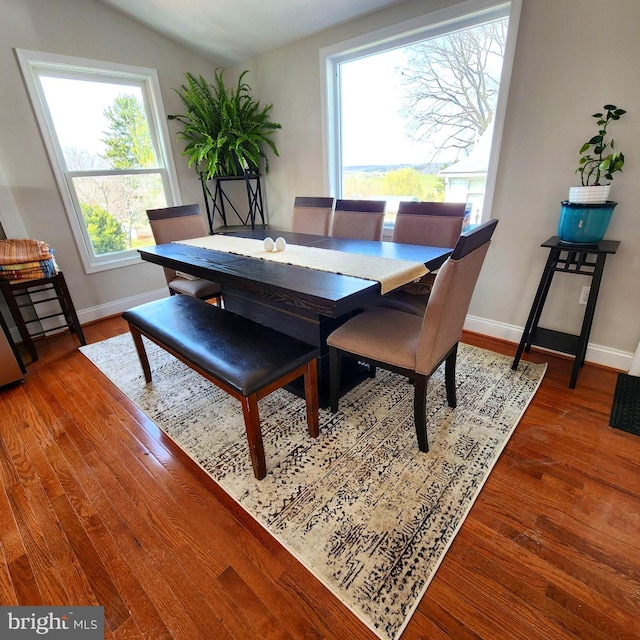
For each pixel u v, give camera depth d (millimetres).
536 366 2264
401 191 3014
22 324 2484
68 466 1617
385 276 1611
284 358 1490
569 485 1431
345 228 2721
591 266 2033
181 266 2096
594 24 1807
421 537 1245
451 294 1341
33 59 2602
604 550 1189
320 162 3307
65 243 3023
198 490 1474
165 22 2977
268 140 3471
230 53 3387
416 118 2754
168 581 1147
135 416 1941
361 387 2117
